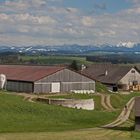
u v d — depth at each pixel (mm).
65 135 60344
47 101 99312
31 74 125688
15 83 124312
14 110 82312
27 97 104438
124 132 69250
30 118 77312
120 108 110375
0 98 89625
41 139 54781
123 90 150250
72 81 126312
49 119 78812
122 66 159875
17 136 57344
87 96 117938
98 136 60719
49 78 121125
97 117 87750
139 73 155750
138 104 76938
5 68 143500
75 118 83438
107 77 156000
